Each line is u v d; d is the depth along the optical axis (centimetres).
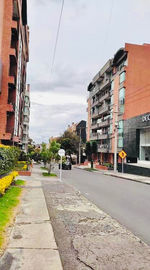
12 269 381
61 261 434
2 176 1181
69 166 4131
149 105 3656
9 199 923
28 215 725
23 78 4475
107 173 3309
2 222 613
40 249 464
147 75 3862
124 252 485
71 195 1209
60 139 6944
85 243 530
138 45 3950
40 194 1159
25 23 3675
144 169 2809
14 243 490
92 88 6612
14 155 1550
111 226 671
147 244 544
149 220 761
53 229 628
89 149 4631
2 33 2606
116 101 4312
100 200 1123
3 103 2542
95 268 410
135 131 3425
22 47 3809
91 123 6512
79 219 736
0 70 2494
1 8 2619
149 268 417
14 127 2988
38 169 3819
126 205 1008
